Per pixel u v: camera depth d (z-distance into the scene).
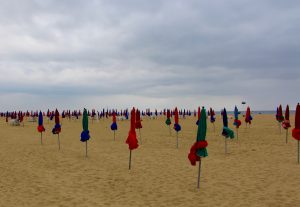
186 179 13.16
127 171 14.85
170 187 11.95
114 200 10.34
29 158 18.39
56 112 21.97
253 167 15.17
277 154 18.52
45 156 19.03
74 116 72.38
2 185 12.37
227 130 19.27
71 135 32.38
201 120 11.55
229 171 14.49
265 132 30.33
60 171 14.91
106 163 16.80
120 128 41.03
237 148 21.11
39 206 9.76
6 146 23.69
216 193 10.98
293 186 11.54
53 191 11.49
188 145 23.62
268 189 11.27
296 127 15.80
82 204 9.91
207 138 26.80
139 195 10.91
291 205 9.39
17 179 13.36
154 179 13.24
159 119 72.25
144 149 21.72
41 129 24.81
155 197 10.65
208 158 17.91
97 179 13.31
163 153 19.98
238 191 11.16
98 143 25.12
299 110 15.59
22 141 27.00
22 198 10.62
